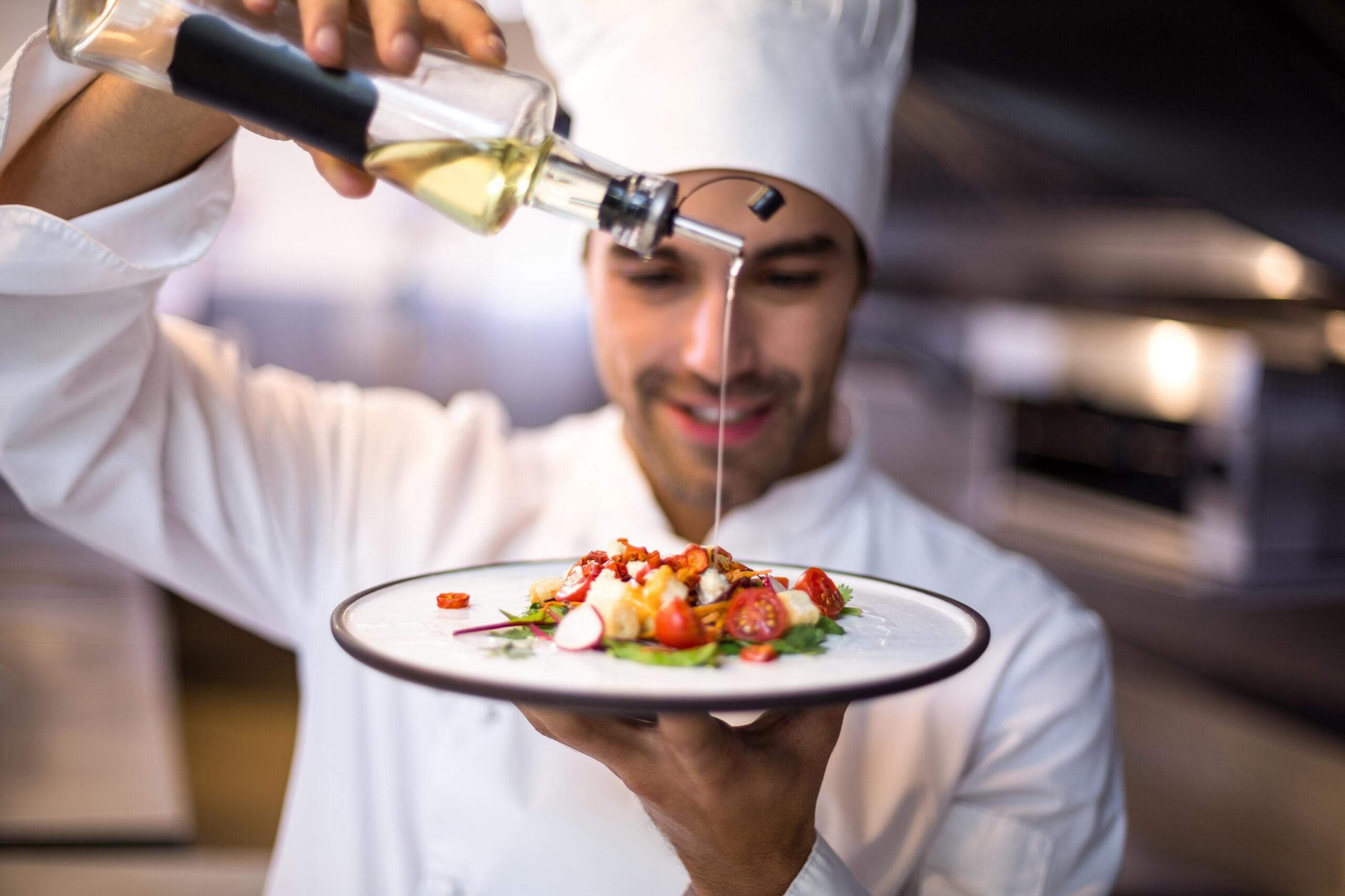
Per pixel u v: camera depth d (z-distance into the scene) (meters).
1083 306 3.00
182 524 1.32
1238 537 2.70
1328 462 2.76
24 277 0.91
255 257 4.96
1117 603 2.93
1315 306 2.32
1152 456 3.01
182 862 2.13
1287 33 1.58
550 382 5.21
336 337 5.11
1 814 2.16
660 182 0.78
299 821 1.38
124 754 2.46
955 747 1.22
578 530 1.44
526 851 1.16
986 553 1.43
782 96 1.19
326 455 1.44
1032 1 1.75
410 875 1.31
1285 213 1.89
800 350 1.22
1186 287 2.48
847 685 0.62
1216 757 2.46
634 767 0.76
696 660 0.67
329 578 1.41
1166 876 2.30
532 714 0.79
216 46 0.74
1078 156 2.13
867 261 1.39
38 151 0.94
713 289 1.18
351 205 4.97
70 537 3.94
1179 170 1.96
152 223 0.96
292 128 0.76
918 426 4.24
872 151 1.31
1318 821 2.18
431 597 0.83
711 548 0.84
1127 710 2.76
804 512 1.38
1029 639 1.28
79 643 3.15
